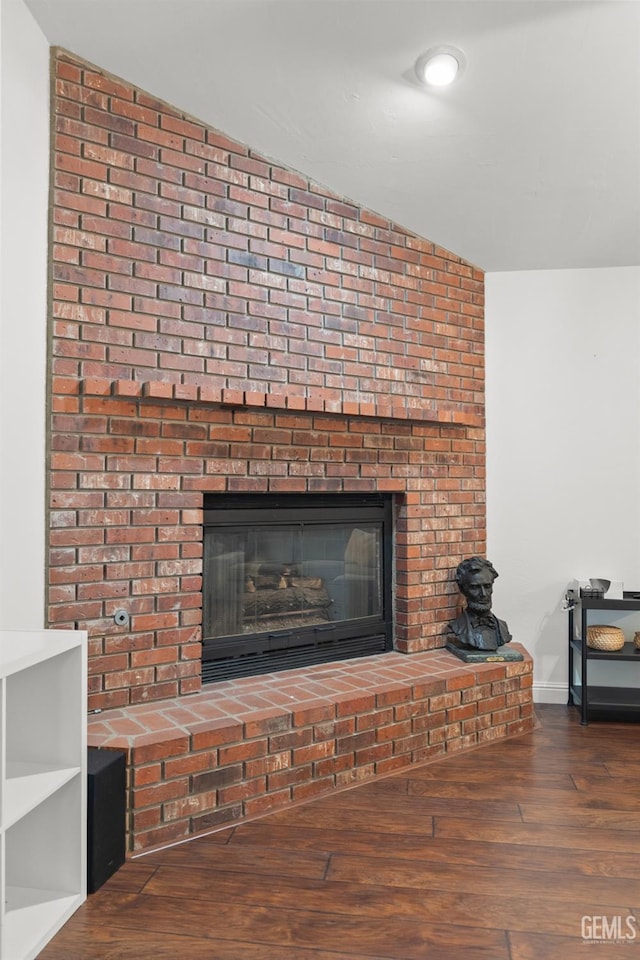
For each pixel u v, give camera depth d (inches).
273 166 109.5
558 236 128.6
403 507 126.6
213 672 107.4
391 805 90.9
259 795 88.6
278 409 107.7
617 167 111.0
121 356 93.2
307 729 93.4
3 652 63.3
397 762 102.8
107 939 63.1
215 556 110.3
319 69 91.0
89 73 91.6
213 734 84.9
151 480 96.0
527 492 138.2
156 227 97.0
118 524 93.0
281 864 76.2
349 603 125.6
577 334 137.7
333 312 116.0
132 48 88.7
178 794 81.8
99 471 91.3
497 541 138.3
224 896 69.9
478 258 135.1
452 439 132.8
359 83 93.2
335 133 103.4
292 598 119.9
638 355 136.2
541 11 80.1
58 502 87.7
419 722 105.7
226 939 63.1
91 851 70.6
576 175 113.0
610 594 128.7
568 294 137.8
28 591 82.4
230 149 104.7
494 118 99.7
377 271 121.9
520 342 138.5
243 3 80.4
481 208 121.3
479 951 61.6
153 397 92.9
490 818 87.0
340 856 77.8
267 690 102.3
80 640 69.7
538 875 73.9
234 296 104.5
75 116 90.2
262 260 107.7
